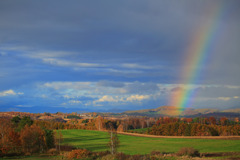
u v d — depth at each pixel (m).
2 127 70.50
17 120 127.00
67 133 138.88
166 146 83.38
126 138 120.50
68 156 45.94
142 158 41.59
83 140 110.69
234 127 139.50
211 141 91.50
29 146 64.88
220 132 139.38
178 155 48.47
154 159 41.50
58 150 65.31
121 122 195.75
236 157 49.34
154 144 91.88
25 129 69.25
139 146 85.88
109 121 198.00
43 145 66.25
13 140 64.12
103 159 41.59
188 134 139.75
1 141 63.03
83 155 45.53
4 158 50.34
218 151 62.03
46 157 51.00
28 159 47.22
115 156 42.16
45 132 68.06
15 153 58.00
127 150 73.81
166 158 42.78
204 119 199.75
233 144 78.75
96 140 110.69
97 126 180.00
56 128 163.62
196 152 52.22
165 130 148.75
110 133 53.28
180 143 91.06
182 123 148.00
